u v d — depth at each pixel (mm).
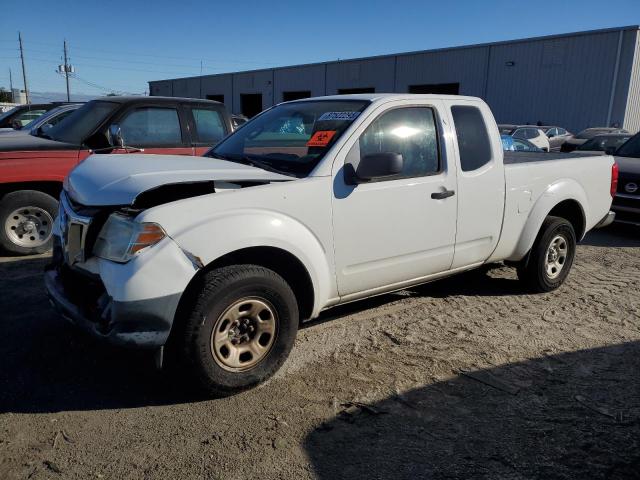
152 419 3238
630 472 2832
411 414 3342
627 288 5867
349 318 4816
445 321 4797
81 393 3498
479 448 3021
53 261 4000
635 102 27250
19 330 4348
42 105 12961
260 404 3414
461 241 4625
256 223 3379
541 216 5238
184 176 3367
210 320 3246
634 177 8195
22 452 2910
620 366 4020
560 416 3348
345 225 3838
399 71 35969
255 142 4473
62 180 6375
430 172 4336
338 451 2979
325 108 4379
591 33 27281
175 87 56969
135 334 3068
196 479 2740
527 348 4289
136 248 3061
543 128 24141
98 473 2768
